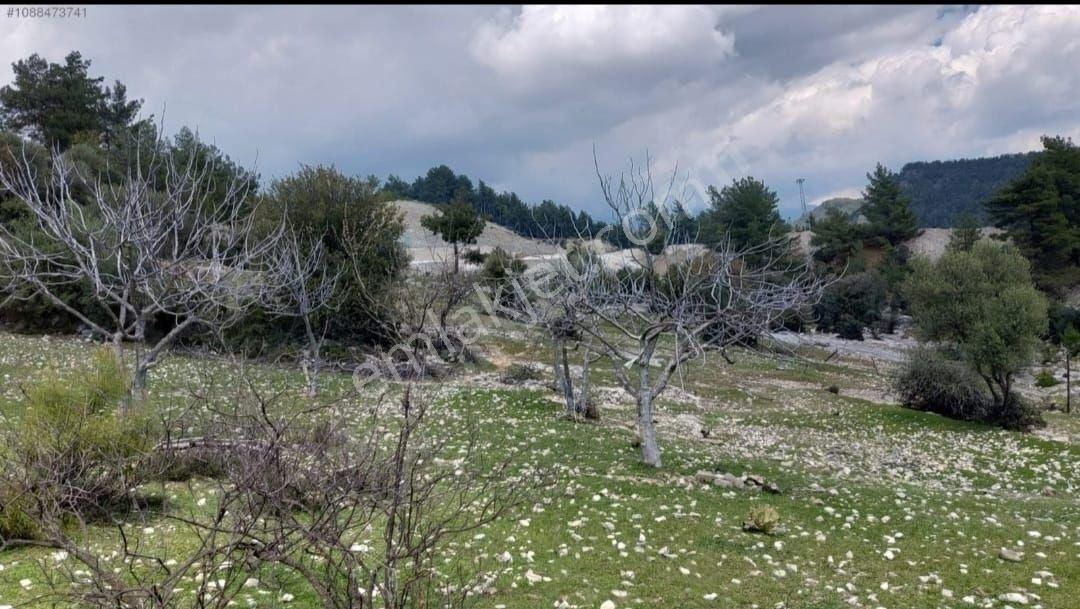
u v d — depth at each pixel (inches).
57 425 367.9
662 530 445.1
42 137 2187.5
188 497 403.5
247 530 213.3
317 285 1034.7
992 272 1159.0
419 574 234.8
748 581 367.9
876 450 912.3
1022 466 834.8
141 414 422.0
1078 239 2903.5
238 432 260.4
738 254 691.4
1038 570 399.5
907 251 3422.7
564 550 391.9
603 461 636.7
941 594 358.9
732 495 547.8
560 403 973.8
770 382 1515.7
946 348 1224.2
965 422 1128.8
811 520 491.2
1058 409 1381.6
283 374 926.4
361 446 304.0
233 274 761.0
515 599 322.0
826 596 350.3
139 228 594.2
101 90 2378.2
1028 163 3221.0
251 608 285.1
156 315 1215.6
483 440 679.7
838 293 2664.9
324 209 1182.9
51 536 251.6
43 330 1263.5
